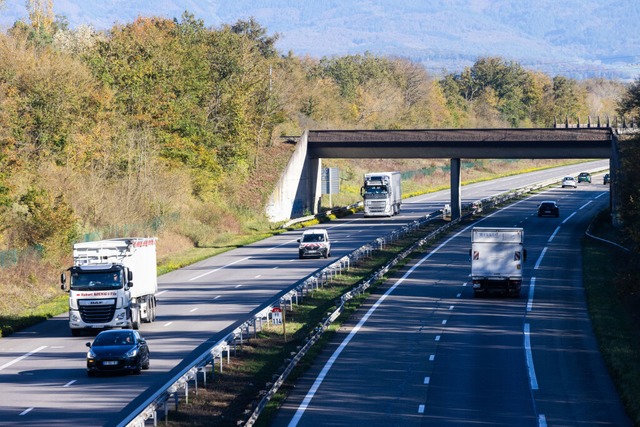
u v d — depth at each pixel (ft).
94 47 464.24
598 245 352.49
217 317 213.66
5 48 373.61
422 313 216.74
